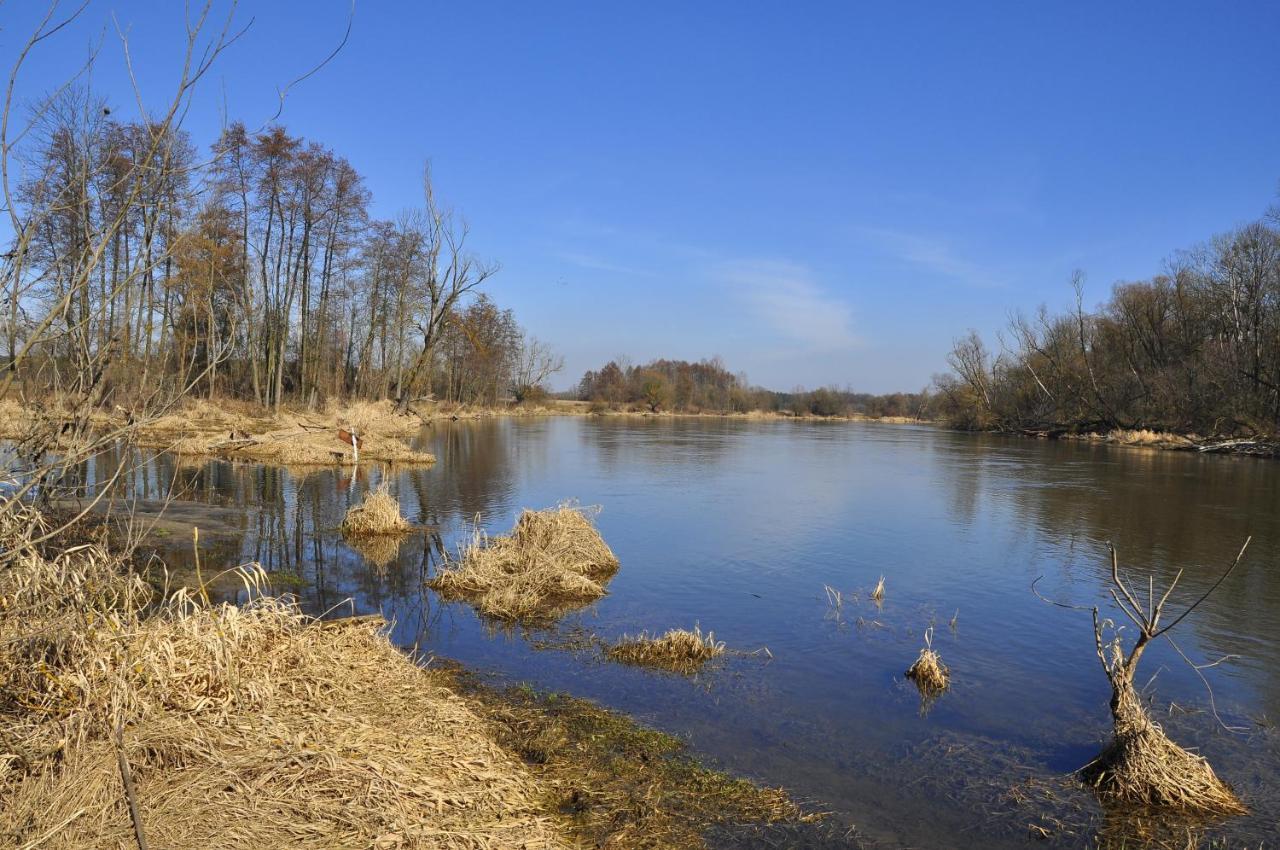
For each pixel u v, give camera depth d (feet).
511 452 96.53
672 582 34.94
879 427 212.64
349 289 144.05
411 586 32.91
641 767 17.58
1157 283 162.81
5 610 15.39
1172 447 124.06
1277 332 128.98
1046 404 168.35
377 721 16.98
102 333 14.16
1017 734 20.21
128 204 11.83
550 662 24.59
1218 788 17.11
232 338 15.66
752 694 22.34
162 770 13.78
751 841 14.85
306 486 59.31
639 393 274.57
